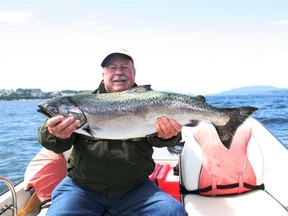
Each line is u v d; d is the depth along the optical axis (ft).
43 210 4.21
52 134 3.55
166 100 3.52
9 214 4.35
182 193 4.43
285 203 4.50
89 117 3.52
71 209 3.66
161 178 4.77
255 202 4.05
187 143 4.45
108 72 4.25
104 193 3.84
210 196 4.29
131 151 3.83
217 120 3.59
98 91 4.39
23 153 14.75
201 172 4.29
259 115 28.60
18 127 25.26
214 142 4.38
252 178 4.29
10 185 3.87
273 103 55.72
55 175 4.71
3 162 12.86
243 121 3.63
